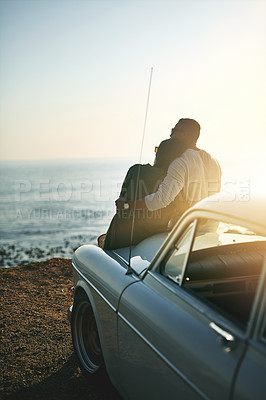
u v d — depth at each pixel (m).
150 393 2.34
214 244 2.76
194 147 3.91
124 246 3.57
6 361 3.99
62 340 4.42
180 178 3.62
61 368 3.82
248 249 2.80
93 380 3.45
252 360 1.69
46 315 5.18
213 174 3.90
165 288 2.44
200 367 1.87
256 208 2.15
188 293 2.27
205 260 2.66
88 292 3.34
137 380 2.50
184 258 2.42
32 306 5.54
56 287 6.41
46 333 4.61
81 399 3.31
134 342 2.50
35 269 7.47
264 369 1.63
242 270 2.66
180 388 2.01
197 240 2.66
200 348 1.92
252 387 1.61
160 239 3.33
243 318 2.31
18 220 192.75
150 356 2.30
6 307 5.52
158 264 2.62
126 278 2.84
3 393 3.44
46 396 3.38
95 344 3.54
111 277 2.98
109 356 2.94
